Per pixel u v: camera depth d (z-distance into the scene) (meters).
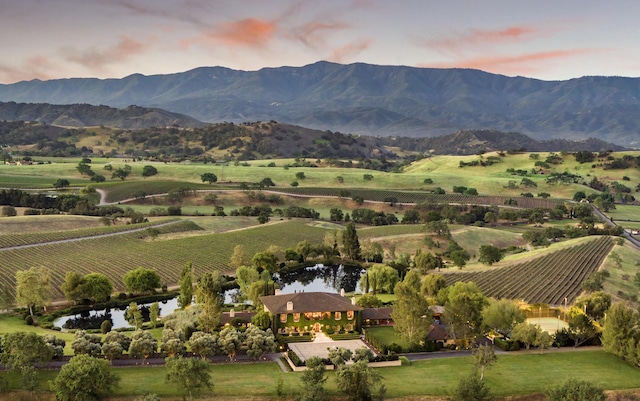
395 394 92.31
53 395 86.62
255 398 88.75
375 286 177.88
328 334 126.00
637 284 178.25
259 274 178.00
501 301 125.94
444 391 93.88
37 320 139.88
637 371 106.50
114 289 170.25
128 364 102.31
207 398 87.94
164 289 171.62
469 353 115.44
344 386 88.94
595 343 122.12
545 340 115.38
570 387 86.62
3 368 96.19
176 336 109.69
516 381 99.44
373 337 120.94
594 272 178.88
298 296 129.12
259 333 112.12
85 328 137.75
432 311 124.19
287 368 103.94
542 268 198.38
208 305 122.12
